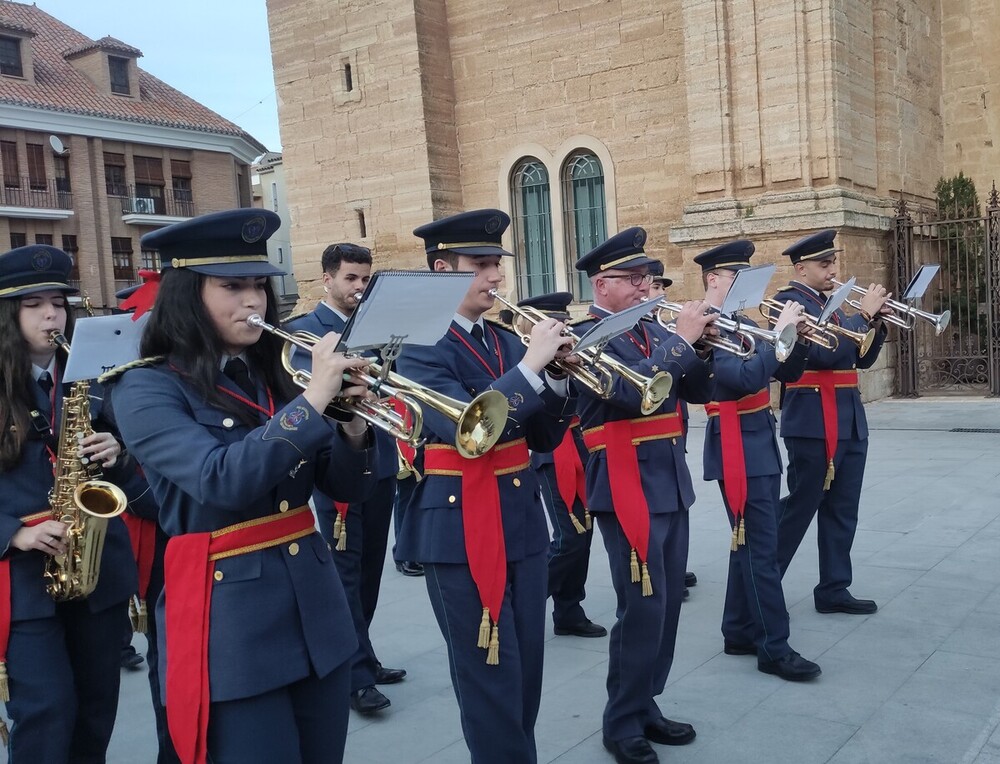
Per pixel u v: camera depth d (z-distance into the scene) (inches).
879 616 226.8
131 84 1371.8
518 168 720.3
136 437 105.1
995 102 684.7
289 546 110.0
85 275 1309.1
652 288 269.6
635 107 657.0
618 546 168.2
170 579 107.7
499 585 138.8
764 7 561.9
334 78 754.8
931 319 240.5
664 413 174.7
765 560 199.0
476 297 154.4
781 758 161.3
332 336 104.2
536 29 692.1
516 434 146.5
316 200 780.6
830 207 547.2
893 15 619.8
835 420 226.2
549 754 169.5
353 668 193.0
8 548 139.8
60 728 139.4
